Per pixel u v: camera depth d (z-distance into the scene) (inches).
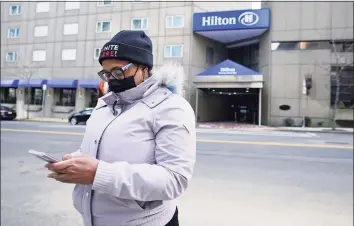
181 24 1019.3
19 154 343.9
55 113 1188.5
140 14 1062.4
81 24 1144.8
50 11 1197.1
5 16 1264.8
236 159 331.3
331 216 161.3
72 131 618.2
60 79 1173.1
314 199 190.2
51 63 1190.9
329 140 542.3
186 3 1014.4
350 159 337.7
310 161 324.5
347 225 148.9
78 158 52.0
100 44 1116.5
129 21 1074.7
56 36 1184.8
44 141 458.3
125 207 58.3
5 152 356.8
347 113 898.7
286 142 493.4
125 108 61.7
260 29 960.9
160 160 57.1
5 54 1264.8
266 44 976.3
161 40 1037.2
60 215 156.9
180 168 55.6
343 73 904.3
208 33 1018.1
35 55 1221.1
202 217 157.8
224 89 1013.2
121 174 51.8
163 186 53.2
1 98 1267.2
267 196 195.8
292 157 347.9
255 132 717.3
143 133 58.3
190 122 59.6
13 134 549.3
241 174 259.3
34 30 1223.5
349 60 894.4
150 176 52.7
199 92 1023.0
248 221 153.1
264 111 976.3
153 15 1047.6
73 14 1158.3
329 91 906.7
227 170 275.0
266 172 267.9
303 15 925.2
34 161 303.0
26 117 1176.8
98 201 60.2
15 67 1251.2
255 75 894.4
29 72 1205.7
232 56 1203.9
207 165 297.4
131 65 59.0
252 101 1095.6
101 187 51.1
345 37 893.2
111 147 58.3
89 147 61.7
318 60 915.4
